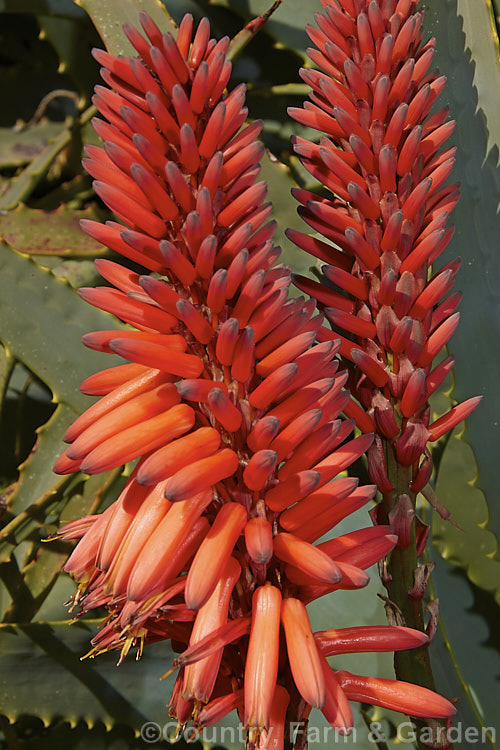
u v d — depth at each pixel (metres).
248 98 0.81
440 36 0.56
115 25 0.62
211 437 0.41
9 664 0.60
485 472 0.58
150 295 0.41
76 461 0.43
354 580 0.41
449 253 0.57
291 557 0.40
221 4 0.73
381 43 0.45
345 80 0.47
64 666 0.60
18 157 1.01
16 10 0.80
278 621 0.39
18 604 0.67
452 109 0.56
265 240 0.44
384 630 0.42
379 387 0.46
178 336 0.42
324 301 0.47
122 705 0.61
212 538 0.40
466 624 0.62
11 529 0.62
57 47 0.87
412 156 0.44
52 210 0.94
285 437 0.41
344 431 0.43
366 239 0.45
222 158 0.41
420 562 0.56
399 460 0.46
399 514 0.46
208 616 0.40
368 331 0.46
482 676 0.61
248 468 0.40
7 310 0.66
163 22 0.62
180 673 0.43
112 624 0.44
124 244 0.43
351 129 0.45
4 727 0.68
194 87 0.42
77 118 0.92
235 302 0.43
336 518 0.42
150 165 0.42
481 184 0.56
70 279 0.84
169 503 0.41
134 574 0.39
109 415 0.41
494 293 0.56
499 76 0.56
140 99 0.43
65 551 0.68
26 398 0.83
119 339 0.40
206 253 0.41
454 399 0.58
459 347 0.57
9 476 0.82
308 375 0.42
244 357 0.40
